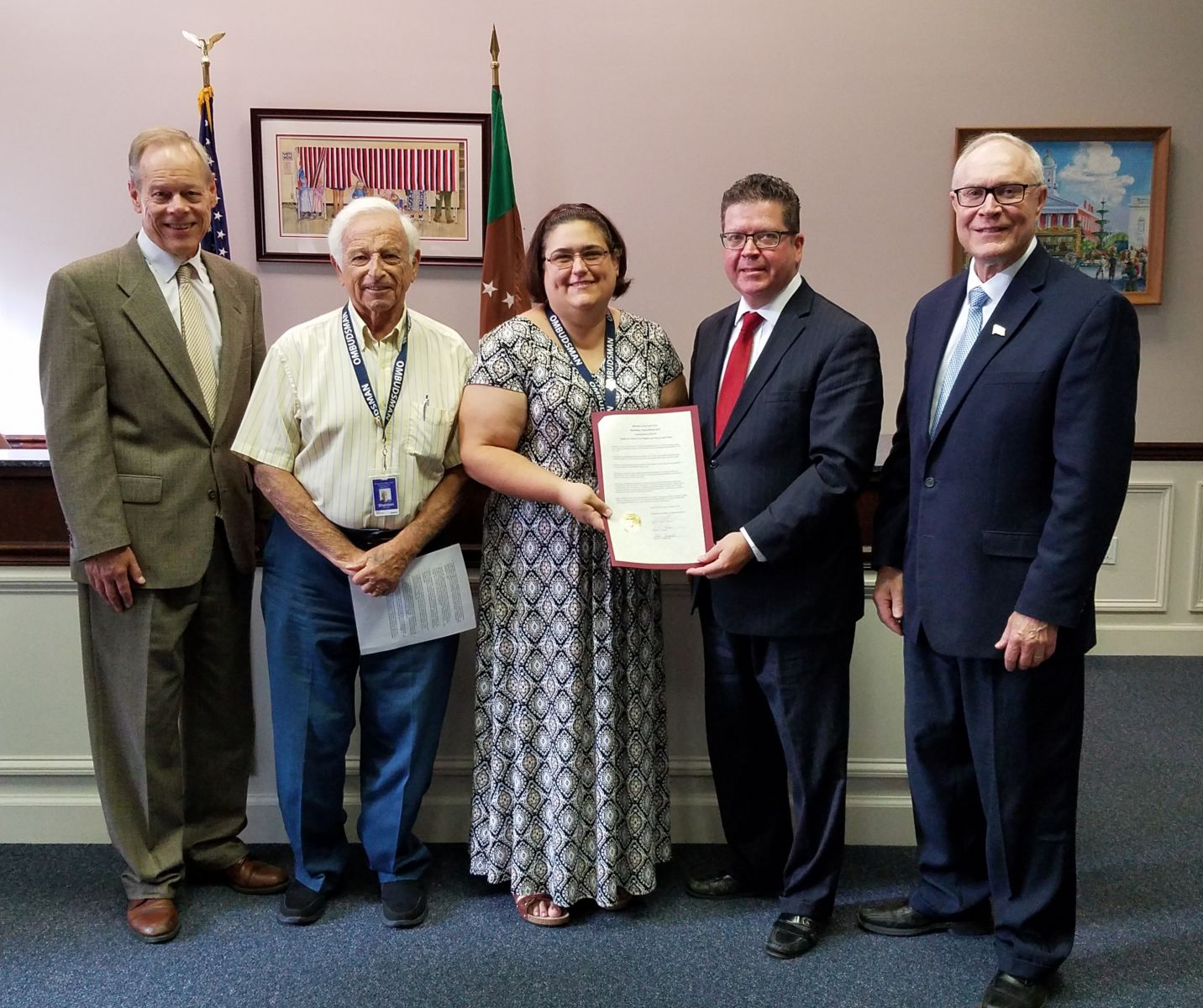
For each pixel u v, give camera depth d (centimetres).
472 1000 196
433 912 229
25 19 403
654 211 418
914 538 203
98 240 414
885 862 254
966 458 189
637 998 197
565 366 212
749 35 411
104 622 222
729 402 211
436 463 215
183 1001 196
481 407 212
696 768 259
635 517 205
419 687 222
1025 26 412
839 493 196
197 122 409
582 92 412
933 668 205
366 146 409
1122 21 412
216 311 226
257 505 245
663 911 229
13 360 418
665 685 234
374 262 203
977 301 193
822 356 202
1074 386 177
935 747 209
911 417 205
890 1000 197
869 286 425
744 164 417
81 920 226
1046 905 193
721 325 219
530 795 219
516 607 216
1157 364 434
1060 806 193
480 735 224
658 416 208
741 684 221
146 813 225
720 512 207
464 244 416
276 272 417
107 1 402
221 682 234
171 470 218
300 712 219
